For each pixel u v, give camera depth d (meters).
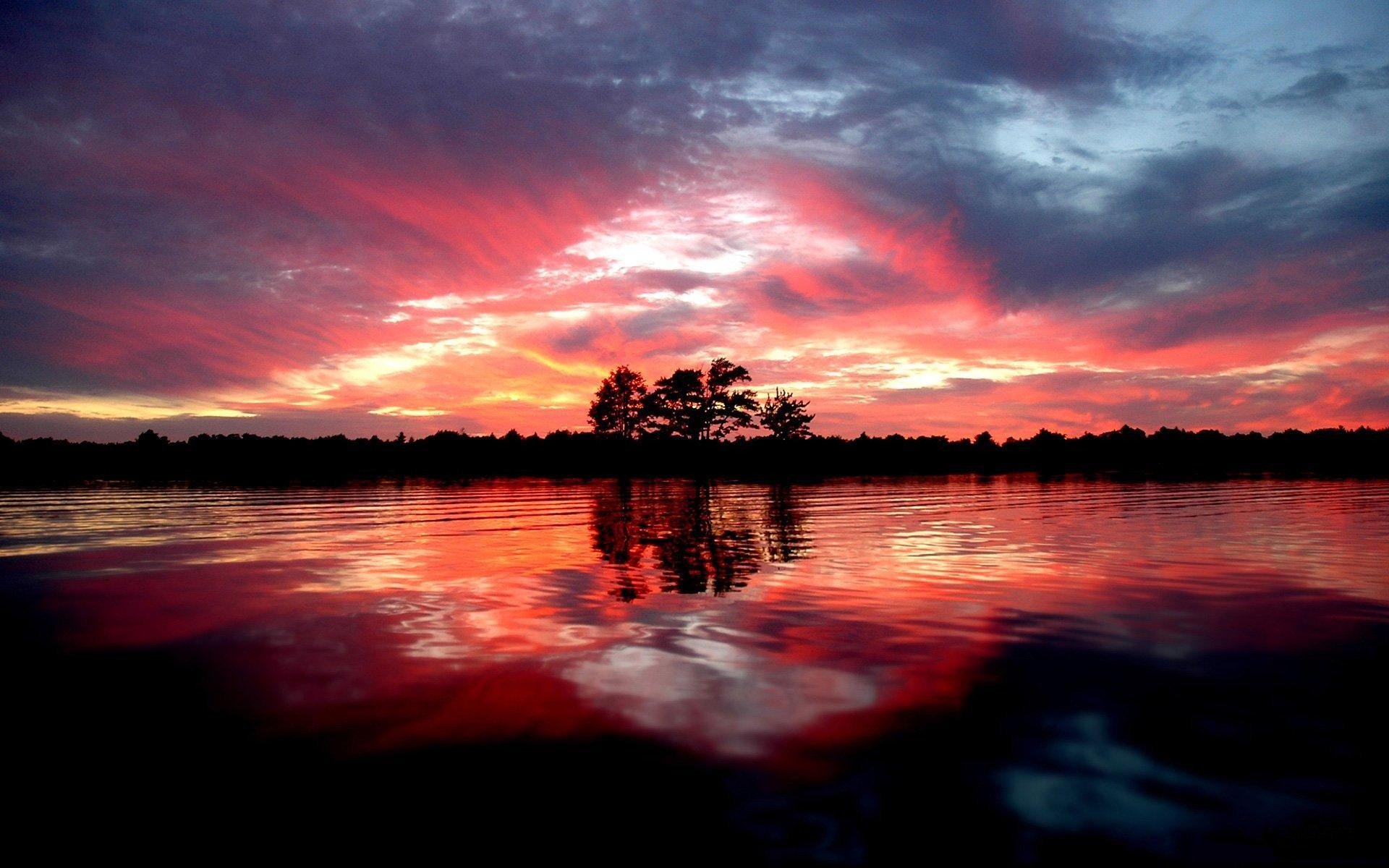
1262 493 22.78
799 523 14.92
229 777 3.52
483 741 3.90
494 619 6.46
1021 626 6.21
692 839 2.99
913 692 4.61
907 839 2.98
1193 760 3.65
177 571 8.92
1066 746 3.80
